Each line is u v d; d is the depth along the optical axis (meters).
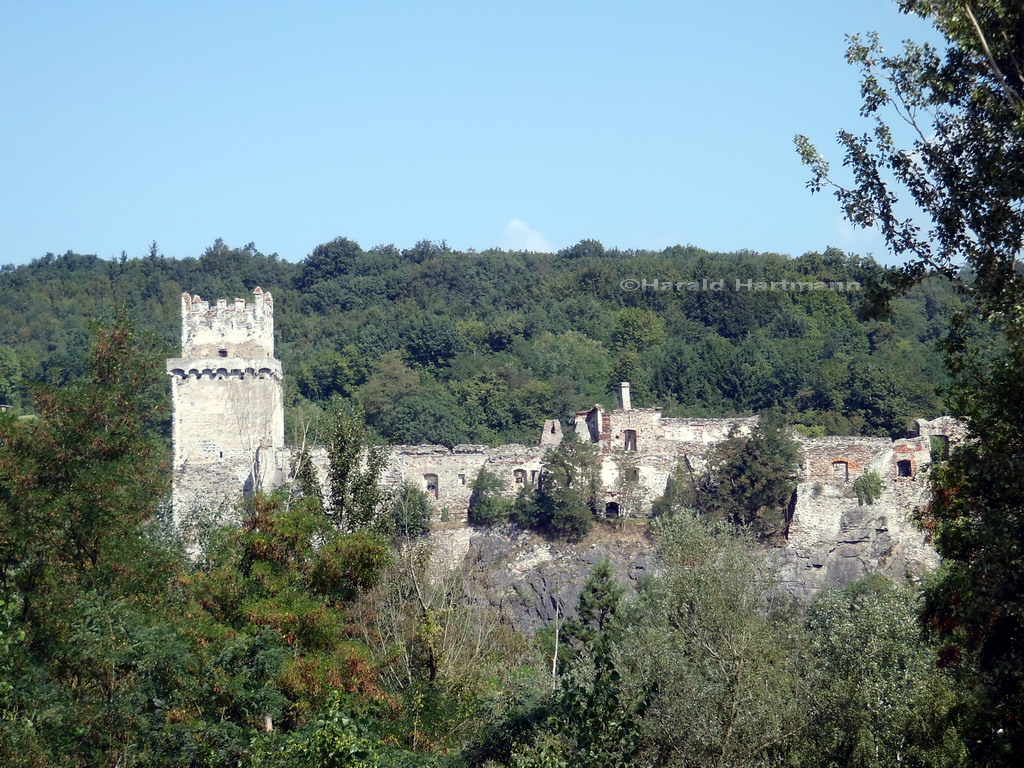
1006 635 169.38
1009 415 163.00
